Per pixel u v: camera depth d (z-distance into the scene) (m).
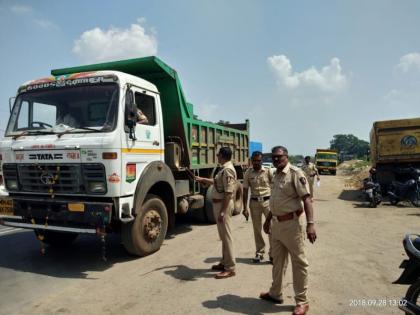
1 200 6.11
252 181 5.86
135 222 6.02
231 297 4.45
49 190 5.80
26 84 6.54
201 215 9.35
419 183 12.40
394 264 5.67
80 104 6.00
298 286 3.98
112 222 5.89
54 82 6.30
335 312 4.03
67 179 5.65
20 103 6.49
